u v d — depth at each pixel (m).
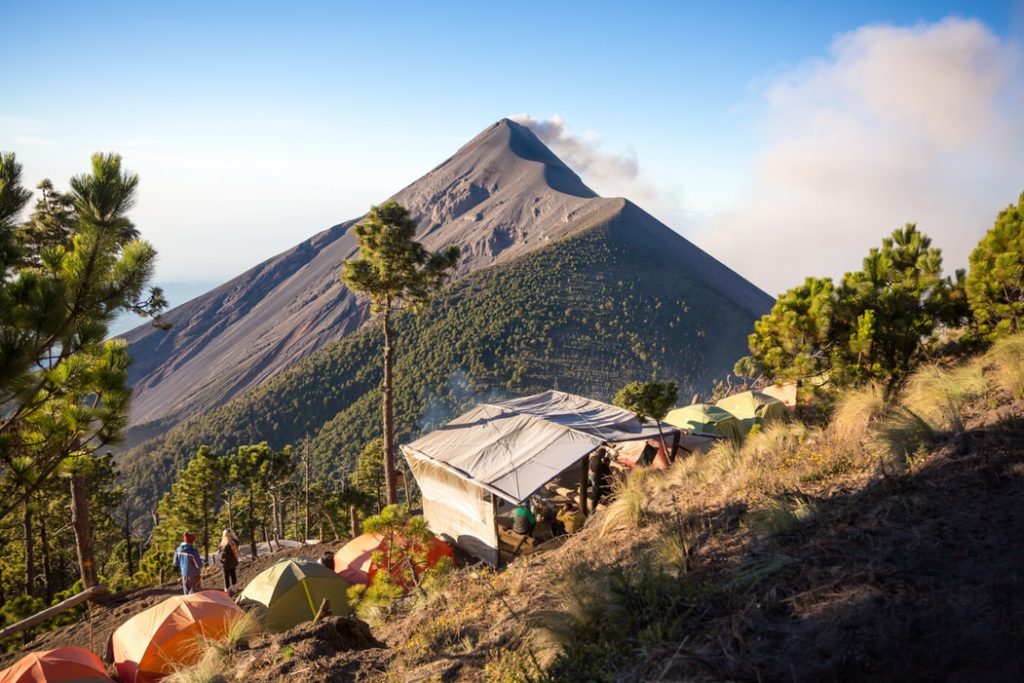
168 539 53.94
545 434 17.06
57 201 17.62
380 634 7.39
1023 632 2.99
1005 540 3.77
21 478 8.09
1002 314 11.69
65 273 7.83
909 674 3.03
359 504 39.00
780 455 7.25
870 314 13.06
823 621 3.58
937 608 3.36
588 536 7.75
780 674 3.32
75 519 19.38
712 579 4.65
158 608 10.59
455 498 17.31
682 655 3.77
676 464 9.51
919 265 13.67
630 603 4.55
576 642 4.47
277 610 12.29
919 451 5.40
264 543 54.59
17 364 6.98
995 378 6.73
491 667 4.74
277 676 5.58
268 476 50.88
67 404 8.16
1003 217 11.87
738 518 5.73
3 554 43.88
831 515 4.97
